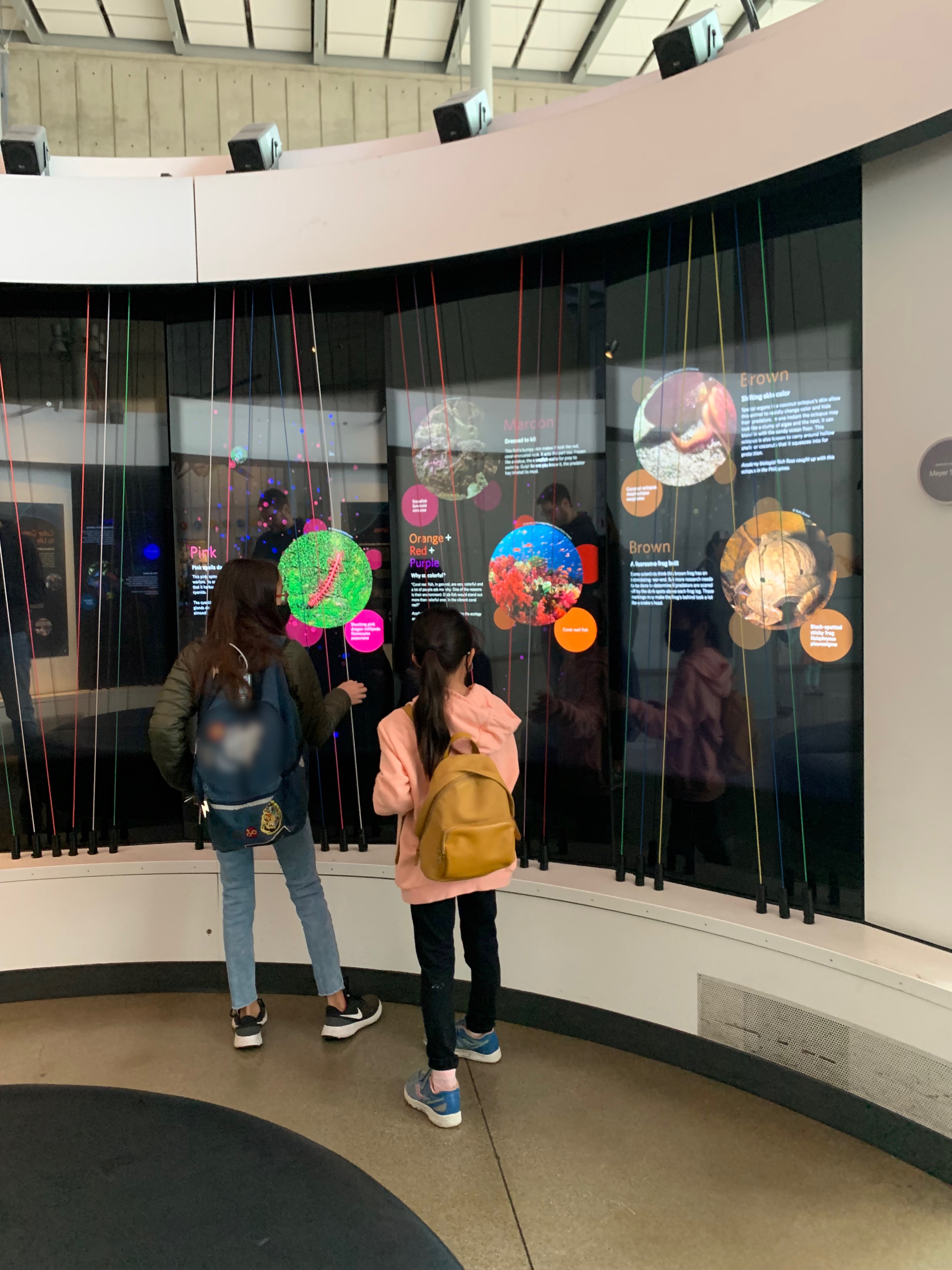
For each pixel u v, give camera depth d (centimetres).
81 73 572
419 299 257
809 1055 188
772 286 207
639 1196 164
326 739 219
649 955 215
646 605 236
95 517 275
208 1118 95
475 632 259
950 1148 166
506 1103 196
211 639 202
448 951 188
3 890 249
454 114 230
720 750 224
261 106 588
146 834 281
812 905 200
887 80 163
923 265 179
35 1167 85
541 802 255
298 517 271
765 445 211
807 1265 146
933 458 177
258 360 268
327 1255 74
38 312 267
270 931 253
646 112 198
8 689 273
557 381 244
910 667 187
